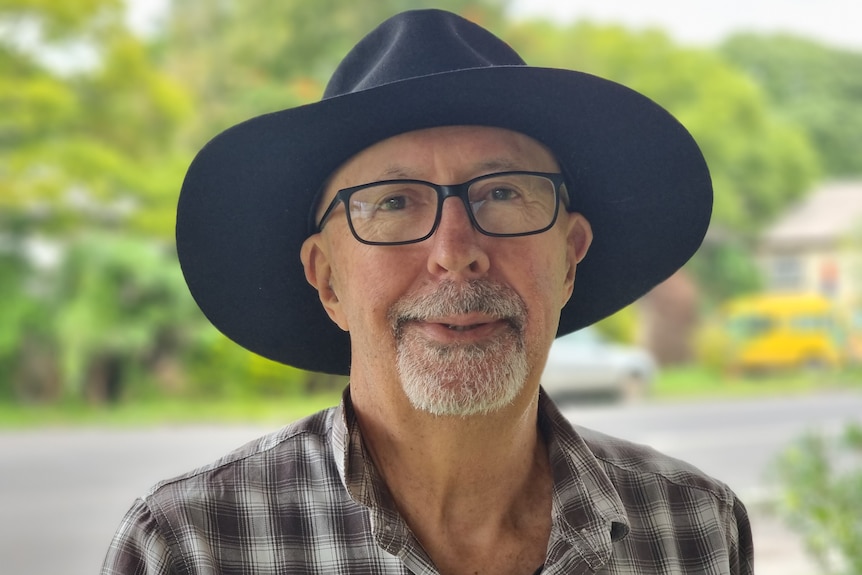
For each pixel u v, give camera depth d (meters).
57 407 16.06
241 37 19.81
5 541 7.08
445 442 1.61
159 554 1.57
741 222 27.00
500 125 1.68
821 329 21.55
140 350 16.69
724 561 1.79
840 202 28.75
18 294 16.44
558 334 2.08
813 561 5.26
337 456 1.66
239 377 17.00
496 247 1.58
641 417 14.48
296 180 1.75
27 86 15.84
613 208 1.88
